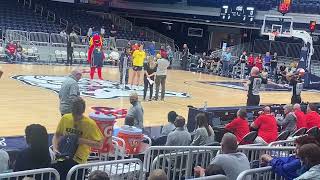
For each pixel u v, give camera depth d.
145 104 13.23
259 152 6.43
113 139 6.37
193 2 30.75
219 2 29.84
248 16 28.45
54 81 15.97
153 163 5.79
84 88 15.05
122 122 10.24
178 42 33.66
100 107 11.89
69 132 5.12
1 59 21.30
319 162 3.99
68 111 7.72
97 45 17.55
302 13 27.39
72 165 5.04
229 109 9.98
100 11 32.91
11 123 9.20
